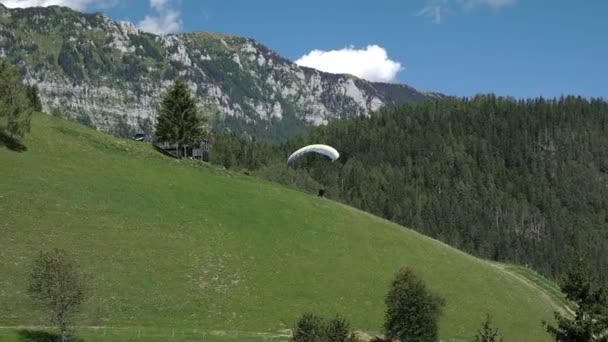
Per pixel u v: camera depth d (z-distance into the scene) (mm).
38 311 58094
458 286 92125
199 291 71438
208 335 61656
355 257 90875
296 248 88812
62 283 51750
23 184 81062
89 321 59906
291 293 76688
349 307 76688
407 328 65750
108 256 72312
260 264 81750
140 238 78750
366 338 69250
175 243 80375
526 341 81375
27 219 73938
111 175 93625
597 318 36219
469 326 80688
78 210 80062
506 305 91125
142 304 65812
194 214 89812
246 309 70625
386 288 83812
